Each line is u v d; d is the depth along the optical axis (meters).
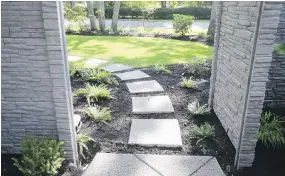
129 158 3.88
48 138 3.73
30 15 3.11
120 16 22.98
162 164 3.74
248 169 3.68
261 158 3.88
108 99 5.91
